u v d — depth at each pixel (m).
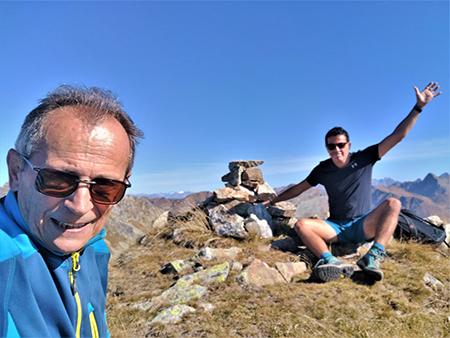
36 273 0.38
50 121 0.39
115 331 1.53
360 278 2.03
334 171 2.38
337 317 1.64
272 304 1.76
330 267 1.98
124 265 2.45
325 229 2.32
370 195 2.42
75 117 0.40
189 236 2.69
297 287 1.95
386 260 2.26
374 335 1.49
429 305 1.78
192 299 1.83
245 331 1.52
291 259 2.31
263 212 2.88
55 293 0.39
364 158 2.33
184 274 2.15
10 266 0.34
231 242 2.60
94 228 0.44
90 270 0.53
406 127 2.25
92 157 0.40
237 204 2.93
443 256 2.36
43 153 0.39
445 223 2.83
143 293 1.97
